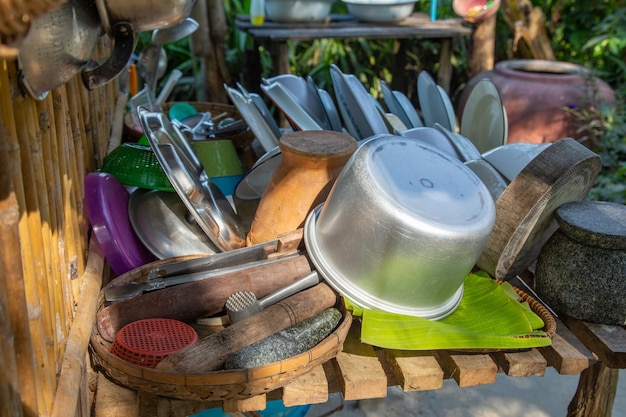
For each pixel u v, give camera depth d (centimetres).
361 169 131
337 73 198
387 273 129
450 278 132
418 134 182
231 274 137
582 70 321
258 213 158
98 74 110
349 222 130
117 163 167
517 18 357
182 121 226
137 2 103
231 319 128
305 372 117
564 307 142
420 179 137
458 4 336
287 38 298
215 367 115
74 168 140
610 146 307
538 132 311
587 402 167
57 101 122
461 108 323
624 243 135
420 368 125
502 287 152
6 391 82
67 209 127
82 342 117
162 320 127
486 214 135
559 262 143
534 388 225
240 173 194
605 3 396
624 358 131
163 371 108
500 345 126
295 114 184
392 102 221
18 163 91
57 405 100
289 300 129
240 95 192
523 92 311
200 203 149
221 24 312
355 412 210
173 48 401
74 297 129
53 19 90
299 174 151
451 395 220
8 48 66
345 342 132
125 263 147
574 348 133
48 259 106
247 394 111
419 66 420
